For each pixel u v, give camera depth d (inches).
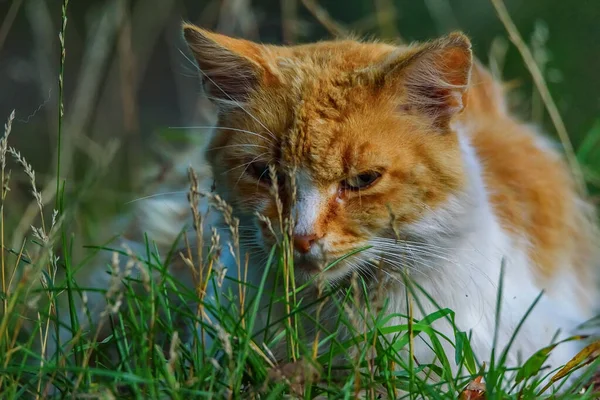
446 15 376.5
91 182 268.7
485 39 381.4
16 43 466.9
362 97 184.4
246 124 190.7
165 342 195.5
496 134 231.0
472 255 186.2
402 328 163.9
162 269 163.9
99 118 407.2
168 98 487.8
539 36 289.3
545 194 227.1
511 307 190.4
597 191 273.4
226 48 192.5
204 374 149.2
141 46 438.9
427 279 184.2
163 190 266.7
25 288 172.4
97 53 327.3
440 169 184.1
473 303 185.2
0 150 173.8
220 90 199.0
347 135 180.2
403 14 405.4
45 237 172.7
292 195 166.4
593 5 370.0
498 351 185.6
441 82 186.7
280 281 185.0
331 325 185.2
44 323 207.0
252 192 187.8
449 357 181.2
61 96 177.3
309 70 191.6
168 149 326.3
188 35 197.9
